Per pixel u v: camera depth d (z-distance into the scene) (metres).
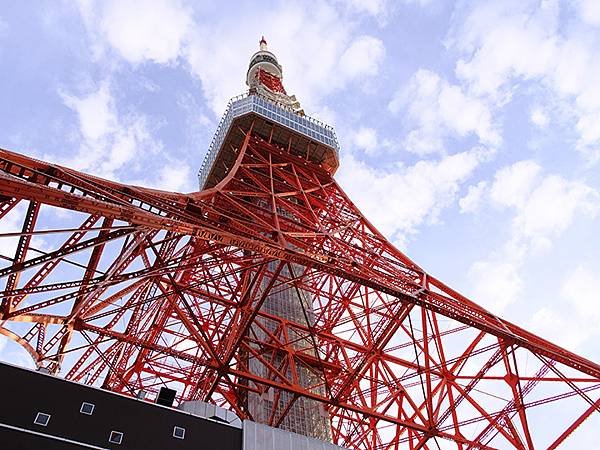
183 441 24.16
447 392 33.66
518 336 33.84
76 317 28.84
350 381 35.69
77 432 22.25
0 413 21.34
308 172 61.09
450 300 35.50
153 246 27.62
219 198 38.94
